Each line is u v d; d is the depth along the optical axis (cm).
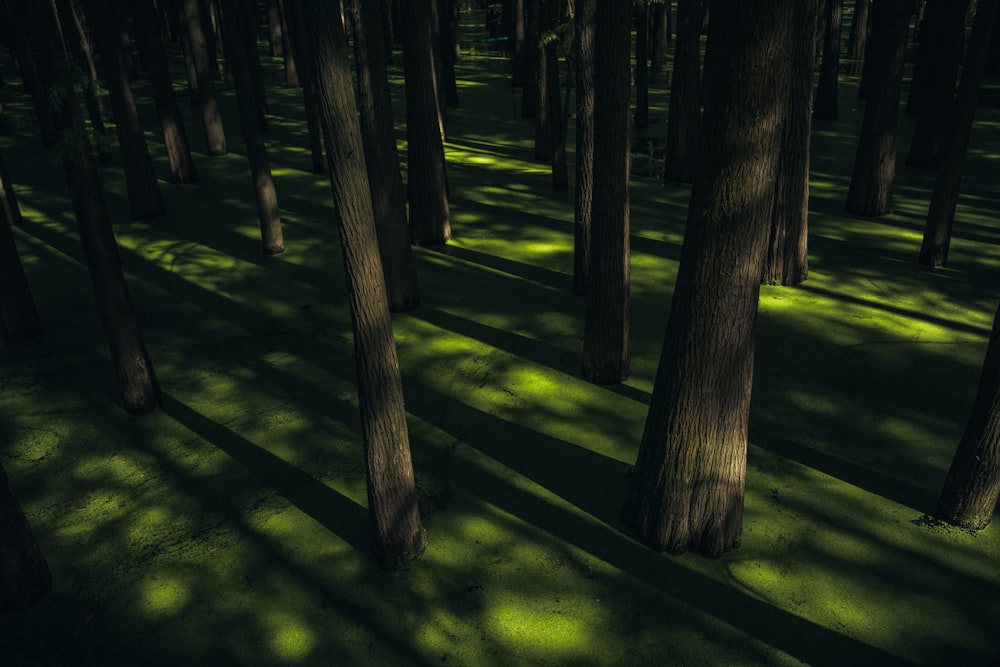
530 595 486
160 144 1753
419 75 1023
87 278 1016
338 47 399
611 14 592
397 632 461
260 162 1041
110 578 510
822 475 595
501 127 1905
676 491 502
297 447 648
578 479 598
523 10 2245
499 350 802
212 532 550
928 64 1833
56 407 716
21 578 482
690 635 453
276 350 818
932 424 657
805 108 862
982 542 523
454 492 585
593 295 708
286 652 449
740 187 429
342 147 412
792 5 392
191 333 859
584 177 874
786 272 943
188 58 2116
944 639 446
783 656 437
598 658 439
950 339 805
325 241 1145
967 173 1407
